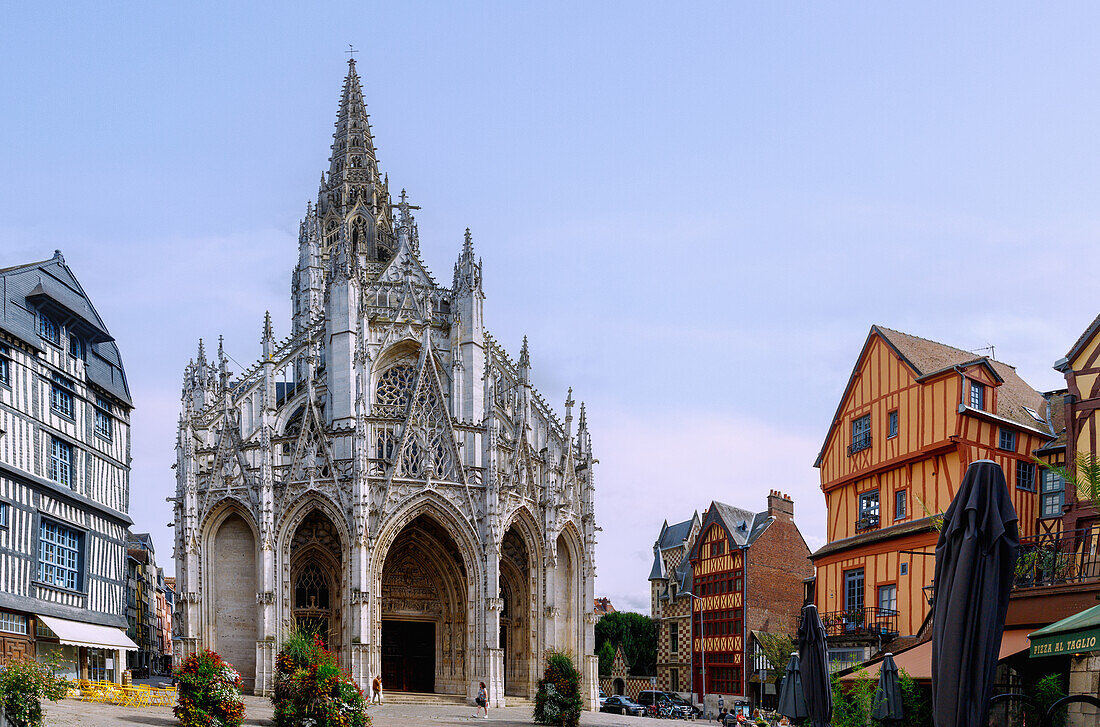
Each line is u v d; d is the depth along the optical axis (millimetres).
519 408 66812
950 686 15328
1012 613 30094
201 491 61875
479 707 53438
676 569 87312
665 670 85438
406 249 69312
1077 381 35812
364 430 59938
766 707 71438
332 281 64938
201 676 33156
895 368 46938
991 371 43562
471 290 66000
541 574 64188
